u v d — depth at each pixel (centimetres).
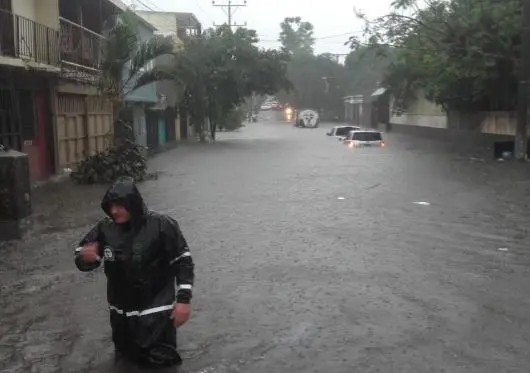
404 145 3478
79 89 1992
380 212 1120
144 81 1973
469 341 485
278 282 657
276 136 4944
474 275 684
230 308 570
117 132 1889
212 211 1145
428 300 592
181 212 1134
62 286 649
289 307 573
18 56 1409
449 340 488
